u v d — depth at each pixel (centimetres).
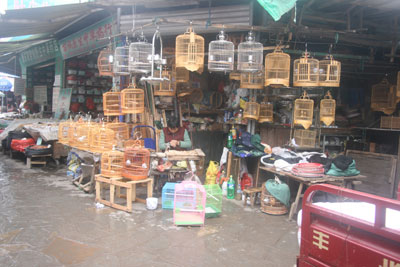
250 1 589
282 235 406
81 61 1212
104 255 338
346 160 460
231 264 327
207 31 622
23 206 490
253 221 454
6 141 988
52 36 1105
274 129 672
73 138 663
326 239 196
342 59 711
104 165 512
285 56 570
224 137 834
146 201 494
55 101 1228
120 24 698
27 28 895
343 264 186
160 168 521
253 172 602
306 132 635
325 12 640
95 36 883
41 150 795
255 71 547
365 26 675
